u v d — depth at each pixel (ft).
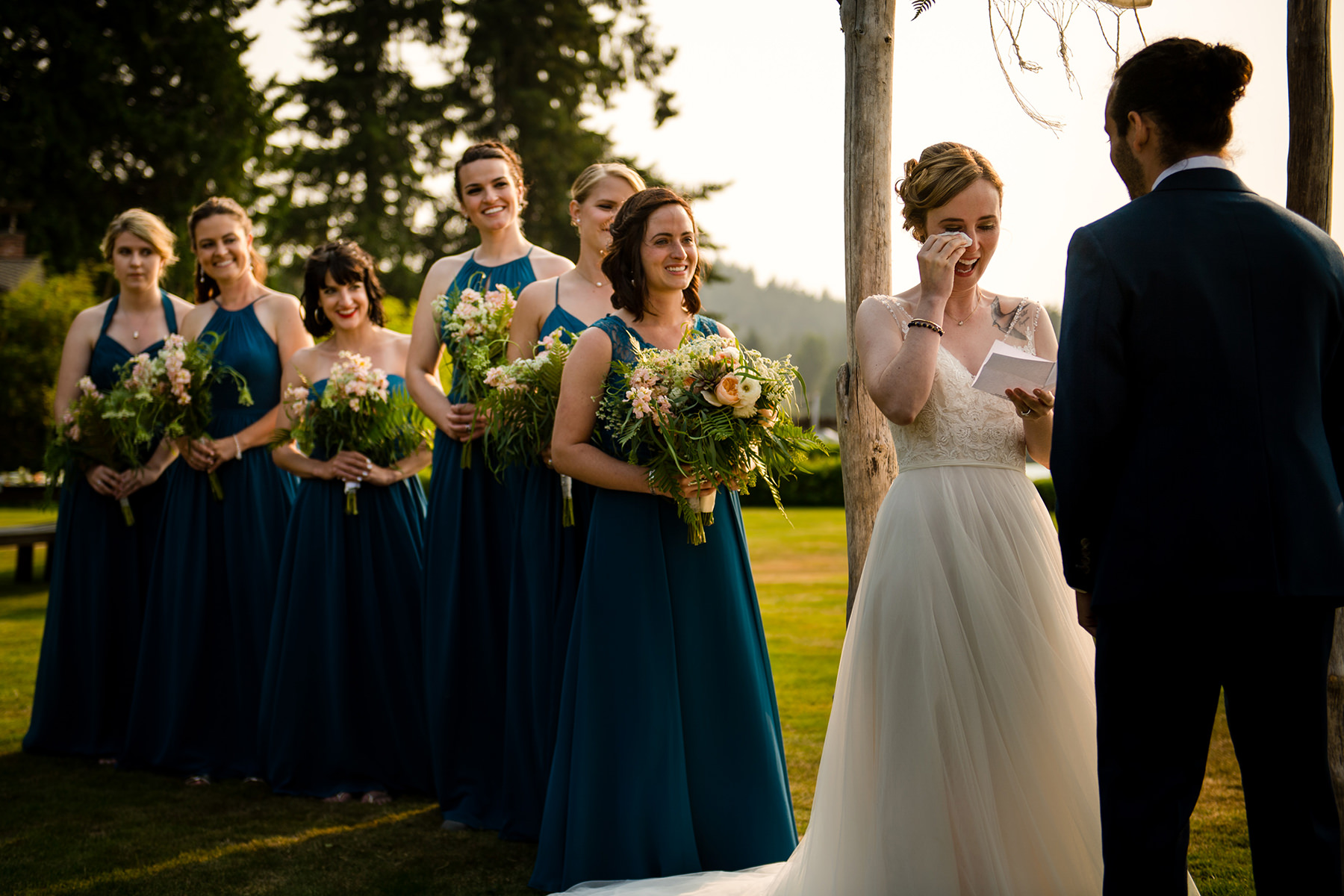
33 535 29.45
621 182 11.06
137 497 14.32
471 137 81.35
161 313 14.84
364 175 79.56
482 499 11.52
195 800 11.98
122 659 14.21
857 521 9.81
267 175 80.28
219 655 13.44
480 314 11.53
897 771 7.17
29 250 73.00
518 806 10.51
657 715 8.86
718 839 9.02
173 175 75.10
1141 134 6.39
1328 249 6.06
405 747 12.40
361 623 12.50
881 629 7.45
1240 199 6.09
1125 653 6.04
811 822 7.81
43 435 60.95
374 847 10.33
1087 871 7.04
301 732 12.25
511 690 10.62
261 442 13.79
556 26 82.07
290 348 14.10
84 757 13.93
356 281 13.24
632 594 9.04
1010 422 7.77
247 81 79.15
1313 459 5.79
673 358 8.87
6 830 10.90
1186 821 5.95
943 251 7.34
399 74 82.07
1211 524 5.72
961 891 6.99
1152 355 5.89
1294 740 5.84
